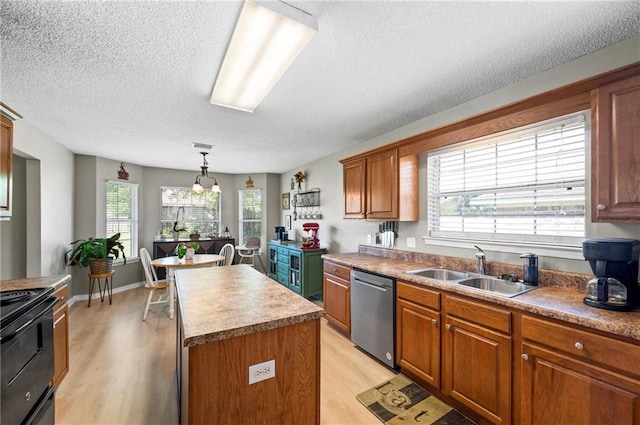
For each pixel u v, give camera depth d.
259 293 1.76
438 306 2.03
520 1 1.32
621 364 1.20
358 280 2.80
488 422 1.78
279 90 2.26
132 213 5.34
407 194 2.91
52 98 2.35
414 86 2.20
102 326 3.41
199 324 1.24
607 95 1.48
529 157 2.14
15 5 1.30
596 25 1.49
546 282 1.94
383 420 1.87
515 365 1.58
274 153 4.46
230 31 1.52
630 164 1.40
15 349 1.27
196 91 2.23
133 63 1.83
